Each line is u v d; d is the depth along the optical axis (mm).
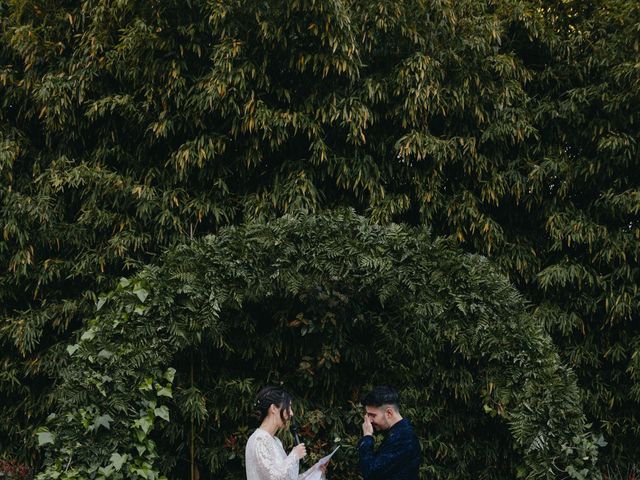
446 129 5117
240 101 4738
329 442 4582
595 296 5074
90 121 4902
